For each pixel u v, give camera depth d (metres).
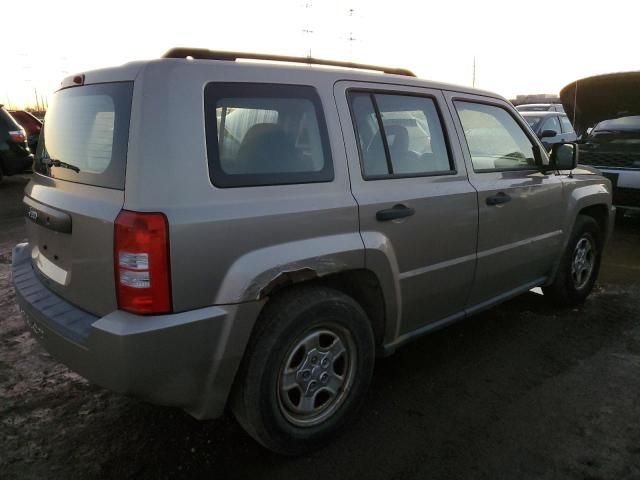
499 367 3.54
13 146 11.36
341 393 2.76
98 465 2.54
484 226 3.45
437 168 3.25
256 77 2.47
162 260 2.08
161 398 2.21
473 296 3.59
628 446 2.68
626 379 3.37
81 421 2.90
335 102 2.75
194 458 2.61
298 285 2.59
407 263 2.98
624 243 6.86
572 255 4.43
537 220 3.93
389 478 2.46
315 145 2.63
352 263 2.65
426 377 3.41
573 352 3.75
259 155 2.43
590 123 8.05
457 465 2.55
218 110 2.32
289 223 2.42
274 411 2.47
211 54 2.54
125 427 2.85
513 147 3.90
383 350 3.05
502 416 2.96
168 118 2.17
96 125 2.42
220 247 2.21
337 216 2.60
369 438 2.77
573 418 2.94
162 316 2.12
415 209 2.97
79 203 2.34
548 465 2.54
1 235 7.07
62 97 2.83
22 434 2.77
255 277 2.29
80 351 2.22
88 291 2.33
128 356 2.07
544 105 14.63
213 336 2.23
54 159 2.78
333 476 2.48
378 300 2.91
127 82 2.28
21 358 3.62
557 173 4.23
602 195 4.64
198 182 2.20
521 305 4.68
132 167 2.13
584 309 4.60
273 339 2.40
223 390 2.35
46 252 2.74
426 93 3.27
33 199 2.87
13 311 4.43
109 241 2.14
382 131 2.96
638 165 6.99
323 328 2.63
